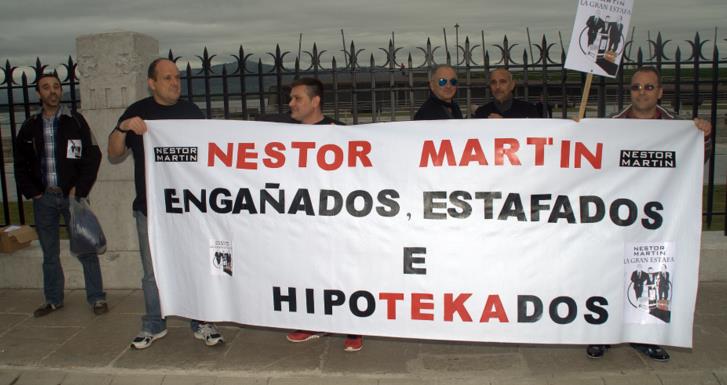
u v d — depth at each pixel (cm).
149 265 472
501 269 407
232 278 440
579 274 404
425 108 502
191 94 632
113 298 599
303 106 449
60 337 507
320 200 422
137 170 463
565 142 401
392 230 414
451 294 411
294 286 430
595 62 404
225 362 452
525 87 605
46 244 554
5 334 516
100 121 598
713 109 601
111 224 620
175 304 459
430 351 462
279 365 445
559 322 409
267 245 432
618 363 435
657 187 401
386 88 609
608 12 402
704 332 485
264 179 430
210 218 441
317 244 425
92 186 576
